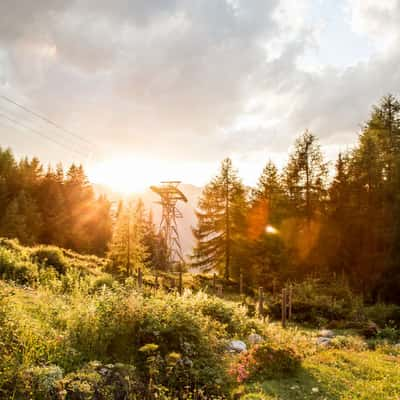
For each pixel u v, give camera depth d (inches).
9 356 250.4
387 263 1182.3
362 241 1378.0
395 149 1402.6
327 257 1425.9
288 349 362.3
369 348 564.4
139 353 322.7
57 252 904.9
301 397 295.3
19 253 799.1
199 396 284.7
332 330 713.6
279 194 1673.2
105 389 249.1
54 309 374.9
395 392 315.0
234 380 322.0
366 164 1375.5
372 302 1183.6
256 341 493.7
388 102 1476.4
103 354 313.9
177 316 367.2
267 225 1568.7
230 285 1450.5
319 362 407.2
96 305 368.8
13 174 2716.5
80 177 3115.2
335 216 1477.6
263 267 1365.7
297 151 1611.7
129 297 379.9
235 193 1708.9
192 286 1234.6
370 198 1360.7
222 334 457.7
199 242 1754.4
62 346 295.7
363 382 342.6
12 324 287.3
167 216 1926.7
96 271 978.1
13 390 223.6
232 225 1670.8
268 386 312.0
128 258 1389.0
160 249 1843.0
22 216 2228.1
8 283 546.9
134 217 1473.9
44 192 2706.7
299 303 877.8
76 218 2805.1
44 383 233.3
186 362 319.9
